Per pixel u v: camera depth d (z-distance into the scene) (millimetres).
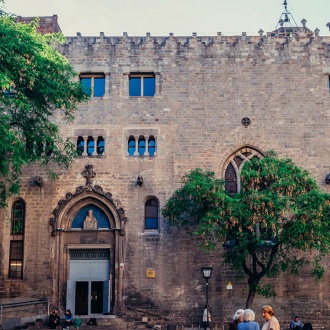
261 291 34062
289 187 33500
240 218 32938
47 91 30422
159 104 41625
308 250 38844
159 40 42844
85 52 42562
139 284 38688
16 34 29344
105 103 41688
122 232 39375
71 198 40062
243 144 40906
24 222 39875
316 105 41562
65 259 39625
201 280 38594
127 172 40562
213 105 41562
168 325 37375
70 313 35188
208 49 42500
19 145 28000
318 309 38156
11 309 36938
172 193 40125
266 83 41875
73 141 41094
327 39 42812
